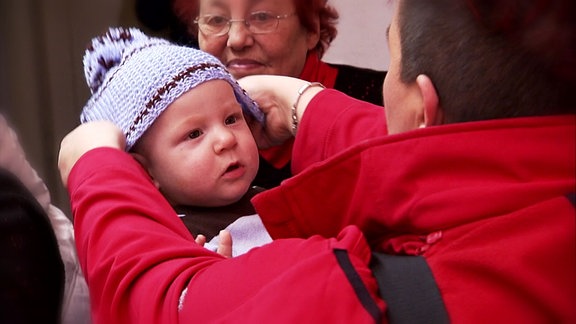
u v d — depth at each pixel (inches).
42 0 121.8
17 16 121.3
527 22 36.8
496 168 38.0
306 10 90.4
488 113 38.7
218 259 46.7
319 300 36.7
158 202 51.9
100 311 46.7
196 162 70.6
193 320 40.9
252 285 40.1
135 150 73.4
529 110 38.0
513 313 35.1
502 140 37.7
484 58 38.1
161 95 69.7
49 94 122.5
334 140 65.7
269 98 77.2
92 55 79.3
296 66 93.3
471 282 36.1
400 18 42.5
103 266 46.6
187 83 70.2
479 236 37.0
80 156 56.7
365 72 99.3
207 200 72.8
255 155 73.9
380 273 38.3
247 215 74.7
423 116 41.6
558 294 34.8
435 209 38.7
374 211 42.3
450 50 39.0
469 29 38.5
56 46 122.4
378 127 63.1
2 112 47.5
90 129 60.0
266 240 69.7
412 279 37.1
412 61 40.9
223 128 71.5
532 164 37.4
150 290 43.5
